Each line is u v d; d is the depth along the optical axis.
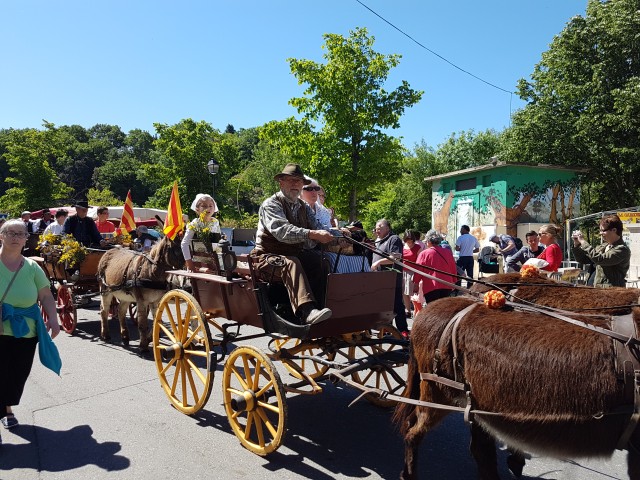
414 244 9.01
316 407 5.50
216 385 6.19
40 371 6.69
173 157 30.52
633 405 2.66
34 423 4.99
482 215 18.92
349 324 4.54
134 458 4.26
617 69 19.09
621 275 5.44
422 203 35.94
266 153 44.28
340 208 18.53
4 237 4.55
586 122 18.77
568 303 3.52
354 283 4.35
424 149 36.31
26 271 4.65
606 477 3.99
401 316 7.54
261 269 4.47
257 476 3.96
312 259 4.57
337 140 17.36
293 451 4.43
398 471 4.06
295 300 4.20
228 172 32.38
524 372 2.96
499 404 3.07
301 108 17.55
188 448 4.46
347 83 16.72
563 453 2.89
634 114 17.73
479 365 3.19
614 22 18.56
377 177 17.84
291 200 4.75
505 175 17.84
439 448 4.52
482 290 4.11
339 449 4.47
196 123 31.02
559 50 20.08
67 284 8.75
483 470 3.61
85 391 5.92
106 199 44.19
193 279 5.53
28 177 32.66
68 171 79.69
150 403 5.55
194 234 5.68
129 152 92.88
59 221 11.08
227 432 4.81
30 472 4.02
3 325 4.50
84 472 4.02
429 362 3.58
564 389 2.80
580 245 5.70
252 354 4.30
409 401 3.63
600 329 2.87
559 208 18.39
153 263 7.23
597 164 20.12
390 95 17.17
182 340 5.27
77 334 8.94
